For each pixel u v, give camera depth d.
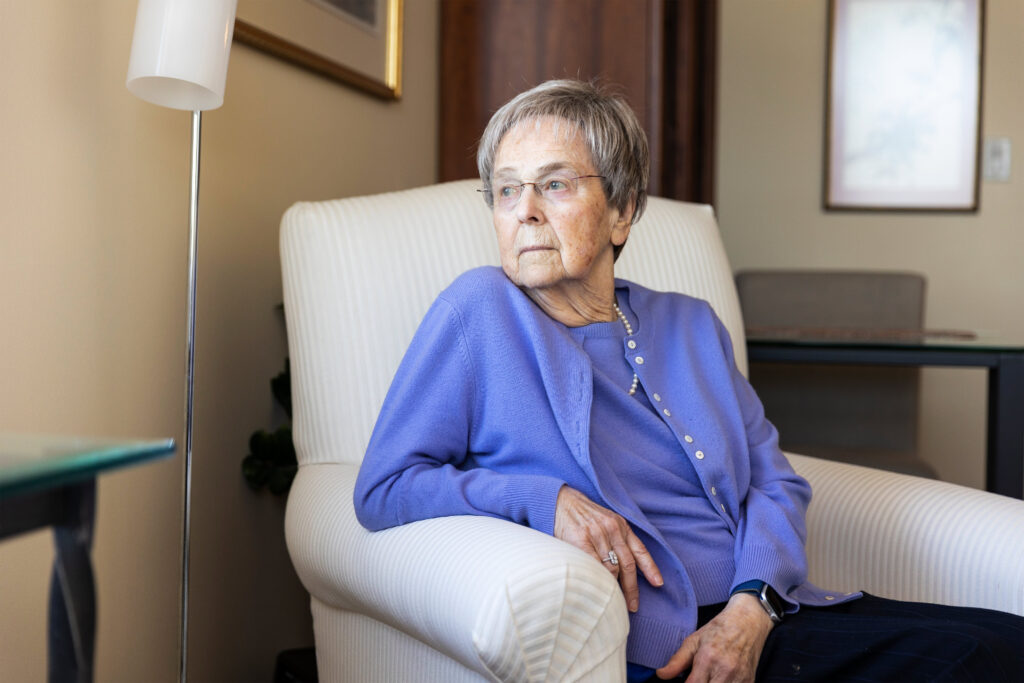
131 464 0.68
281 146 1.96
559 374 1.23
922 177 3.71
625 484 1.26
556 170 1.27
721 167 3.81
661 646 1.15
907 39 3.69
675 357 1.41
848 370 2.85
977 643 1.08
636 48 2.67
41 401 1.35
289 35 1.94
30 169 1.32
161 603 1.62
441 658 1.15
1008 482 2.16
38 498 0.65
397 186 2.51
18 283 1.30
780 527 1.29
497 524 1.09
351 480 1.39
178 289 1.65
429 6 2.68
